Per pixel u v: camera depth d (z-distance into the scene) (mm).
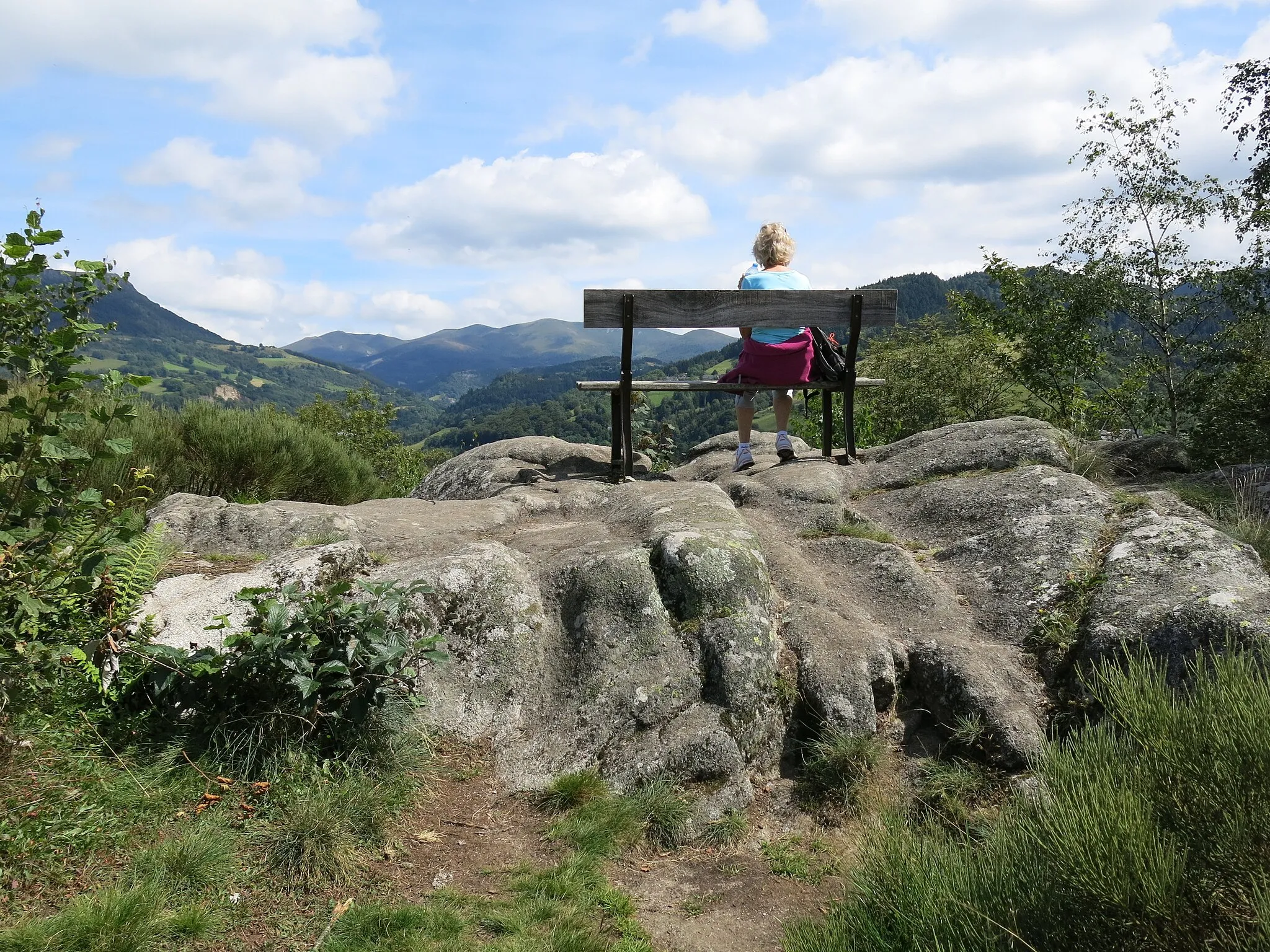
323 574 4355
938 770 3670
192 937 2662
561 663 4238
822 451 7477
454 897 3016
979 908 2441
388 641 3664
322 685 3568
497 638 4281
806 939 2688
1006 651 4156
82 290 3457
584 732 3883
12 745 3156
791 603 4500
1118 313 20422
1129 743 2793
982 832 3119
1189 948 2184
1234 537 4613
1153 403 19734
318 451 9609
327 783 3439
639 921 3006
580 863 3236
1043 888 2404
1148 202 19172
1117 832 2311
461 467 7926
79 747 3336
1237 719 2521
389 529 5613
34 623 3268
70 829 2945
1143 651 3711
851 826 3533
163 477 7309
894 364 26828
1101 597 4172
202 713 3613
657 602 4273
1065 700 3822
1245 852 2268
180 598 4199
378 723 3750
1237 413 8312
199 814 3211
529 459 7676
